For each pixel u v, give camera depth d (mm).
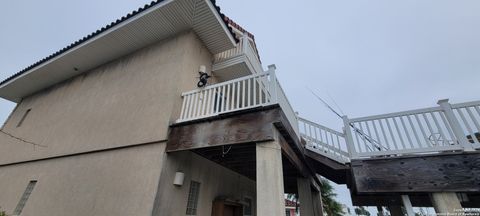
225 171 6543
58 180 5617
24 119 8992
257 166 3350
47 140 7004
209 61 6973
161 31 6246
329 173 6402
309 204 5883
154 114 4934
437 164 3947
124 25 6027
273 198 2992
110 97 6363
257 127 3664
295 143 4777
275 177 3139
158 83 5496
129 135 5004
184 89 5227
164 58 5973
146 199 3836
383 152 4578
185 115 4688
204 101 4625
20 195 6230
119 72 6844
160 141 4434
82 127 6316
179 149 4156
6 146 8398
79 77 8203
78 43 6926
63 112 7449
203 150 4836
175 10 5535
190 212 4625
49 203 5312
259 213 2975
